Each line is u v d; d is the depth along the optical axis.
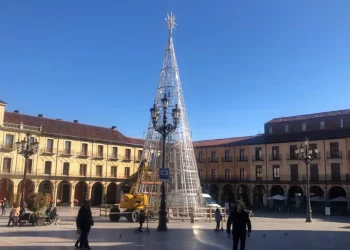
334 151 49.97
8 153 48.59
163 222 20.42
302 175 52.34
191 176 30.70
